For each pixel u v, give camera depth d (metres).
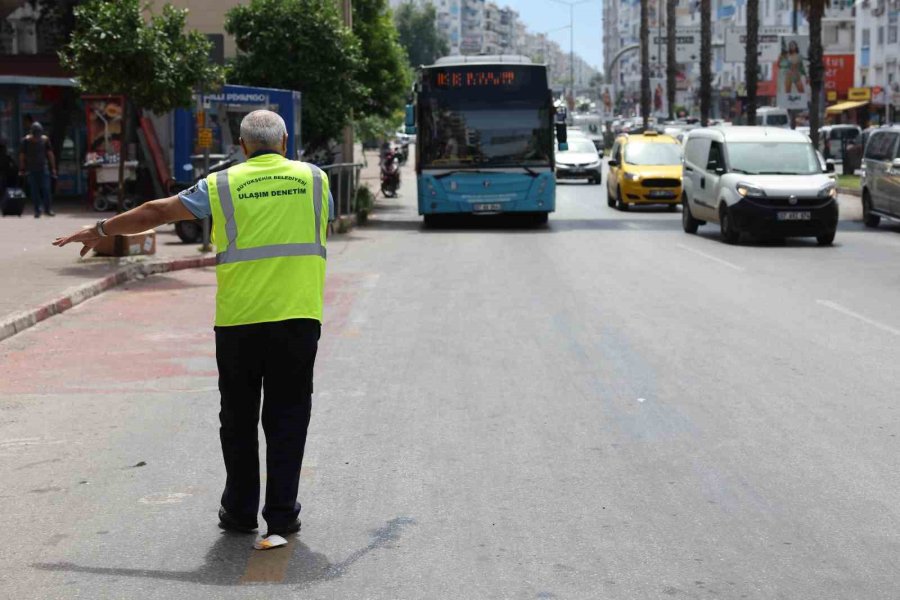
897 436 7.55
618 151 34.00
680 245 21.89
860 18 76.06
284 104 24.09
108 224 5.54
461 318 12.77
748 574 5.10
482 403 8.56
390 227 27.09
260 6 26.05
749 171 22.31
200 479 6.67
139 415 8.27
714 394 8.85
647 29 76.12
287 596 4.89
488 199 25.66
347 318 12.78
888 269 17.67
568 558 5.32
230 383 5.56
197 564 5.29
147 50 17.52
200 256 17.81
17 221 23.16
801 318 12.70
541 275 16.97
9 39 29.70
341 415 8.20
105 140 26.25
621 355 10.50
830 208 21.47
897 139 24.77
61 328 12.04
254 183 5.52
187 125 23.97
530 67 25.56
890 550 5.41
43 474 6.80
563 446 7.33
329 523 5.86
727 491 6.35
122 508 6.14
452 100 25.61
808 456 7.07
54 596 4.91
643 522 5.83
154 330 11.95
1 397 8.88
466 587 4.96
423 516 5.95
